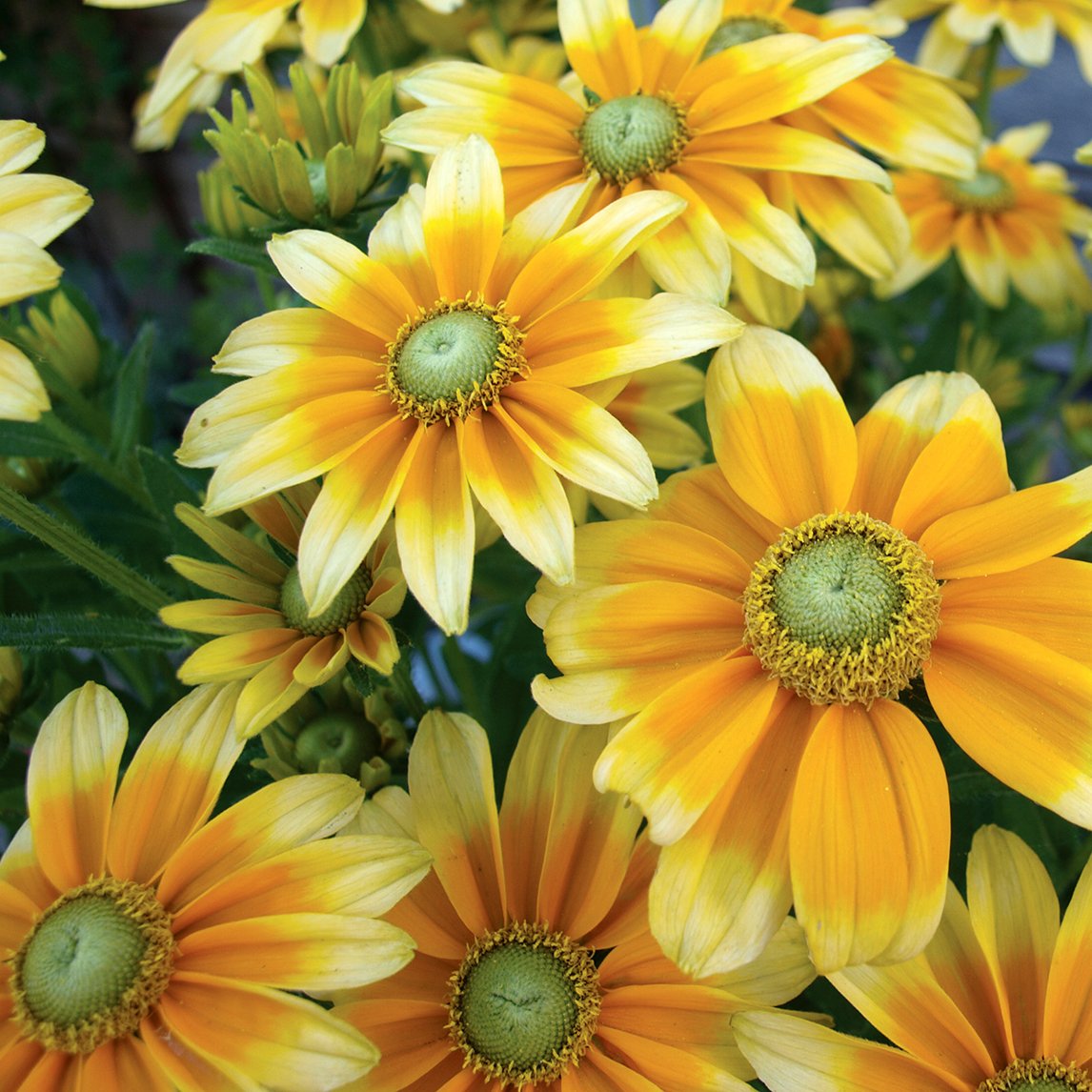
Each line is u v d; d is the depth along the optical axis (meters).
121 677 0.52
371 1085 0.35
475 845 0.37
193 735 0.36
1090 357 0.66
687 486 0.37
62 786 0.36
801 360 0.37
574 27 0.42
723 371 0.37
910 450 0.37
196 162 0.92
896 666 0.35
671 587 0.36
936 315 0.61
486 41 0.54
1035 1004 0.35
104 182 0.92
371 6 0.50
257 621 0.38
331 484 0.36
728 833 0.34
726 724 0.34
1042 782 0.33
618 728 0.36
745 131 0.41
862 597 0.35
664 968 0.36
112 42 0.87
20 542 0.46
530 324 0.37
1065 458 0.73
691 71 0.42
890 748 0.34
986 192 0.52
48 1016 0.34
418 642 0.45
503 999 0.36
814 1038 0.34
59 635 0.39
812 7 0.52
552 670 0.42
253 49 0.44
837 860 0.33
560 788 0.37
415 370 0.36
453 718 0.37
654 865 0.37
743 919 0.33
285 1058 0.33
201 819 0.35
